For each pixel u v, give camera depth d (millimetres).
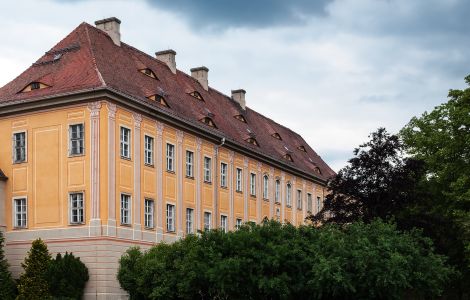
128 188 39875
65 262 36125
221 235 28891
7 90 42375
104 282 37094
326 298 28109
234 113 60688
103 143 38281
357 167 42188
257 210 57281
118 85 40281
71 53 42562
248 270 26906
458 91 47281
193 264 28328
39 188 39875
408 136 50406
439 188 46688
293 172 65250
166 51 53438
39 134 40312
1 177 40500
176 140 45375
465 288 49156
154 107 42312
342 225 39844
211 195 49562
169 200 43969
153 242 41594
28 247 39656
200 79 58938
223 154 52062
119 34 47000
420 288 29750
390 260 26516
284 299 27000
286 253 27172
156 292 31031
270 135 66812
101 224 37656
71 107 39438
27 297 35344
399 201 40938
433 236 42062
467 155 45844
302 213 67062
